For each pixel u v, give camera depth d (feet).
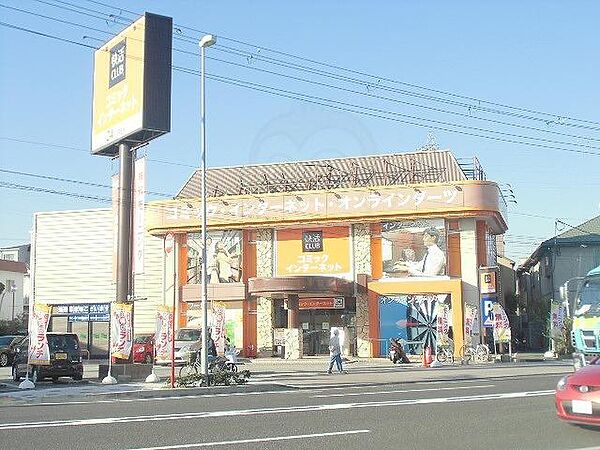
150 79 85.87
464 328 124.88
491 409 47.32
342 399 55.67
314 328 133.59
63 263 152.46
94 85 96.53
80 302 149.89
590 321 61.98
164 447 33.91
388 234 131.03
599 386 35.78
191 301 137.69
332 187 138.72
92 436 37.40
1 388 72.28
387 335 128.26
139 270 85.10
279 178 145.79
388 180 137.59
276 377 82.89
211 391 65.62
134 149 88.94
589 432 37.47
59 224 153.99
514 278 192.75
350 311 131.85
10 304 210.38
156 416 45.75
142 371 81.87
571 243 163.12
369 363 114.42
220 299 135.44
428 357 103.50
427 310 127.03
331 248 133.59
